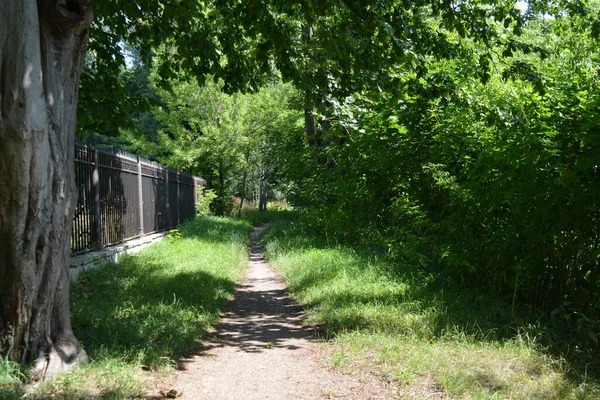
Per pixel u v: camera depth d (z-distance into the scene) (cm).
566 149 561
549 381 400
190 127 3064
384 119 888
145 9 707
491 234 680
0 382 360
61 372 404
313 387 428
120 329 514
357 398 398
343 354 495
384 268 862
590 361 448
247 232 2220
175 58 807
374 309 640
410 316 594
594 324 509
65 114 436
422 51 741
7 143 379
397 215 934
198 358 508
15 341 402
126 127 942
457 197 704
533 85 642
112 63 853
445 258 748
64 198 431
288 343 578
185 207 2139
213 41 815
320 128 1652
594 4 920
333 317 640
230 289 905
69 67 441
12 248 395
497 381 403
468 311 607
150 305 653
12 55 379
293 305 809
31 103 388
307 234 1524
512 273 668
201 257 1155
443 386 403
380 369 453
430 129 830
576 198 535
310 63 741
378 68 682
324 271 924
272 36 643
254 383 439
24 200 394
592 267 552
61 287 437
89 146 925
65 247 440
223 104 2791
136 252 1138
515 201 593
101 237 981
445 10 690
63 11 416
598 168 538
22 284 400
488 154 626
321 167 1420
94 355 445
